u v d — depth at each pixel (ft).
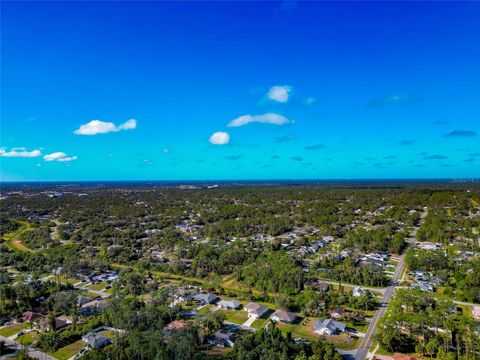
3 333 347.56
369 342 318.86
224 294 442.50
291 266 493.77
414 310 360.48
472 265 493.36
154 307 364.58
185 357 272.92
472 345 282.77
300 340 320.70
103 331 344.69
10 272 554.87
